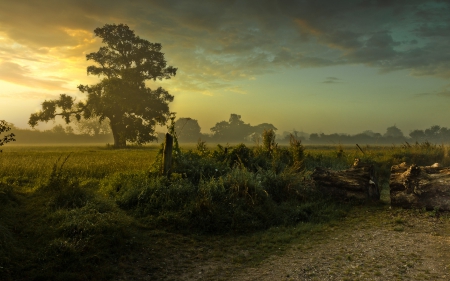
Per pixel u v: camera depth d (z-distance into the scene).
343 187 10.85
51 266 5.38
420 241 6.88
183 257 6.42
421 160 19.94
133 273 5.64
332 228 8.27
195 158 12.30
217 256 6.50
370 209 10.01
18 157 23.39
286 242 7.28
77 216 7.13
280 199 10.46
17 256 5.61
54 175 10.22
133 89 58.56
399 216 9.02
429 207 9.28
